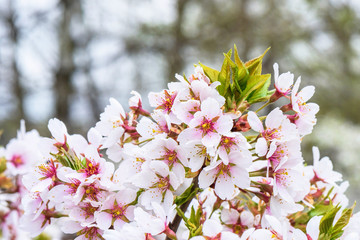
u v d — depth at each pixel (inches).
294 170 17.9
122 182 18.2
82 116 109.8
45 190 18.6
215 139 17.3
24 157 23.5
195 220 18.4
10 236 23.5
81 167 18.4
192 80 18.5
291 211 18.1
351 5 138.7
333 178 20.1
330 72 137.5
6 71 121.5
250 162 17.6
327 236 17.6
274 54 132.8
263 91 19.2
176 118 18.3
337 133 105.1
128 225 17.5
